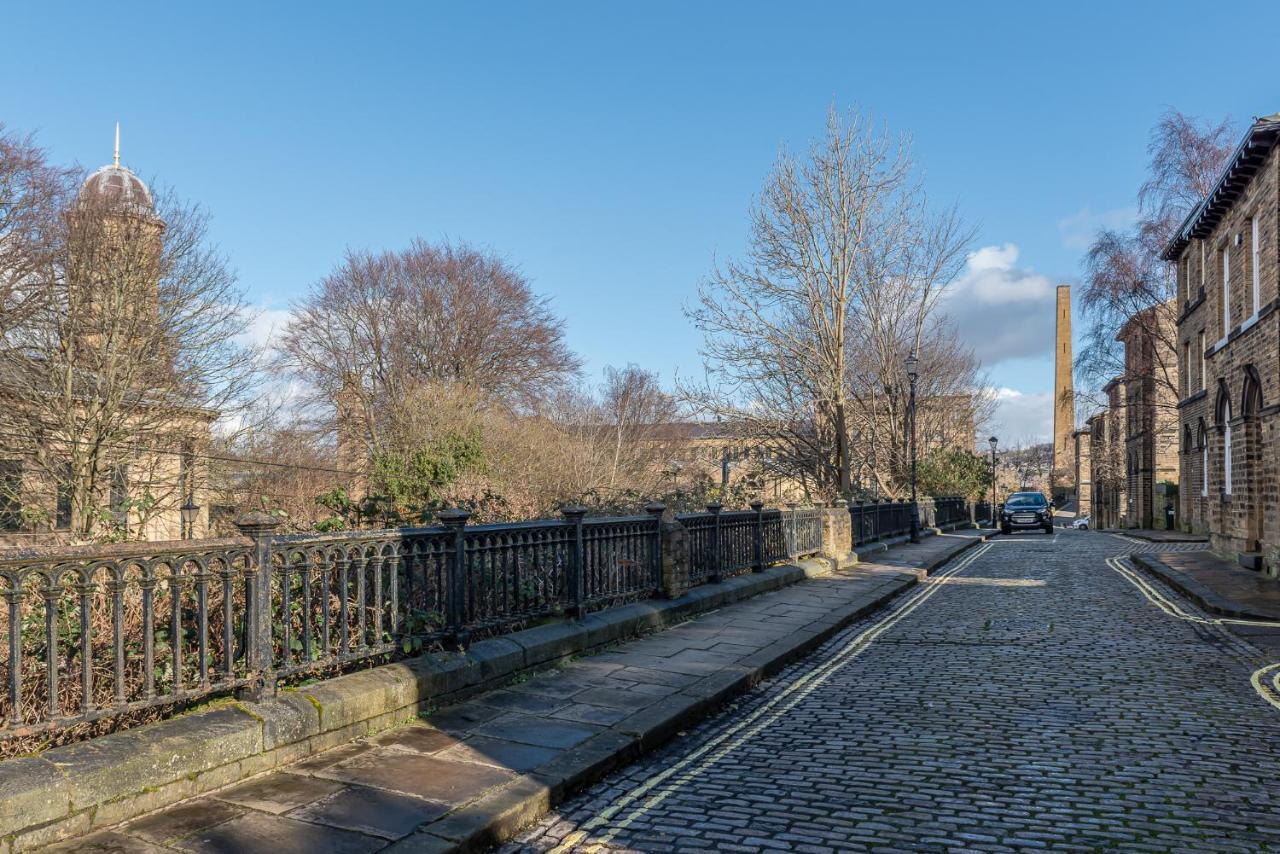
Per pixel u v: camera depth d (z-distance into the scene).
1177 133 29.44
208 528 12.08
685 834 4.24
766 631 9.47
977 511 41.31
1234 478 17.78
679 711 6.17
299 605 6.14
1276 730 5.88
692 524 11.07
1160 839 4.08
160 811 4.20
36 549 3.95
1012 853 3.94
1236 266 17.66
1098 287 31.03
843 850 4.00
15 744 4.34
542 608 7.76
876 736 5.87
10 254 18.41
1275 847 3.99
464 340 38.78
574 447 29.72
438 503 8.77
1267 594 12.43
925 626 10.70
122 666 4.31
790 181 23.84
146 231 20.19
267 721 4.82
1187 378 28.50
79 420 18.84
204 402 20.69
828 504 18.89
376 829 4.04
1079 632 10.00
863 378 29.88
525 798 4.45
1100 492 53.12
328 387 37.34
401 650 6.09
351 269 38.41
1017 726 6.04
